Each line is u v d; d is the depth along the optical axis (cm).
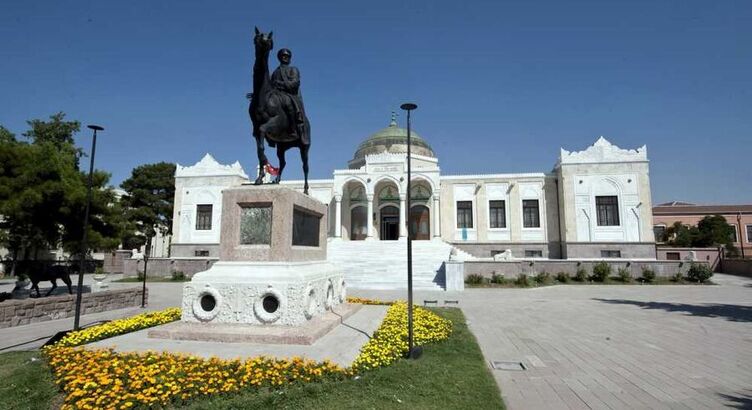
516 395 590
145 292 1589
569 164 3309
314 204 947
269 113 886
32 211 1481
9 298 1405
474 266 2630
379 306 1202
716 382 652
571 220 3250
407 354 745
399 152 3894
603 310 1474
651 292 2103
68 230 1611
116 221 1742
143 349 661
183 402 498
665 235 5175
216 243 3597
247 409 485
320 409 491
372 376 597
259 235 804
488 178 3594
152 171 4734
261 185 819
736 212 5550
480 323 1196
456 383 605
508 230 3506
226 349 663
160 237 5209
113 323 866
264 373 560
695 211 5728
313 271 872
